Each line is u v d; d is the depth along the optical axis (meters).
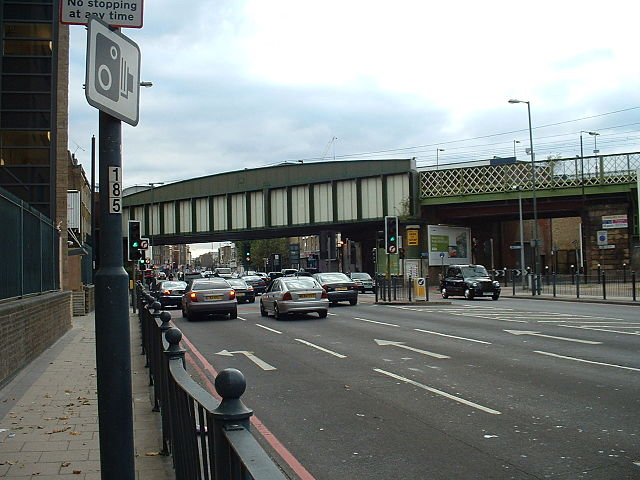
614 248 46.56
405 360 12.64
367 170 50.34
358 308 29.00
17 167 19.83
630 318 21.03
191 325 22.75
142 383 10.40
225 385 2.75
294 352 14.50
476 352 13.43
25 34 20.14
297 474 5.83
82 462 5.90
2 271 10.85
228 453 2.67
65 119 24.55
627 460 5.94
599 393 8.95
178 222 59.34
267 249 112.00
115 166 3.75
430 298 37.78
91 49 3.52
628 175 43.97
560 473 5.62
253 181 54.25
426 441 6.80
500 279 56.69
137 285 31.30
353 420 7.83
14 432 7.02
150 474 5.54
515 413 7.90
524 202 48.56
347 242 71.31
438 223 53.16
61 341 16.81
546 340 15.16
